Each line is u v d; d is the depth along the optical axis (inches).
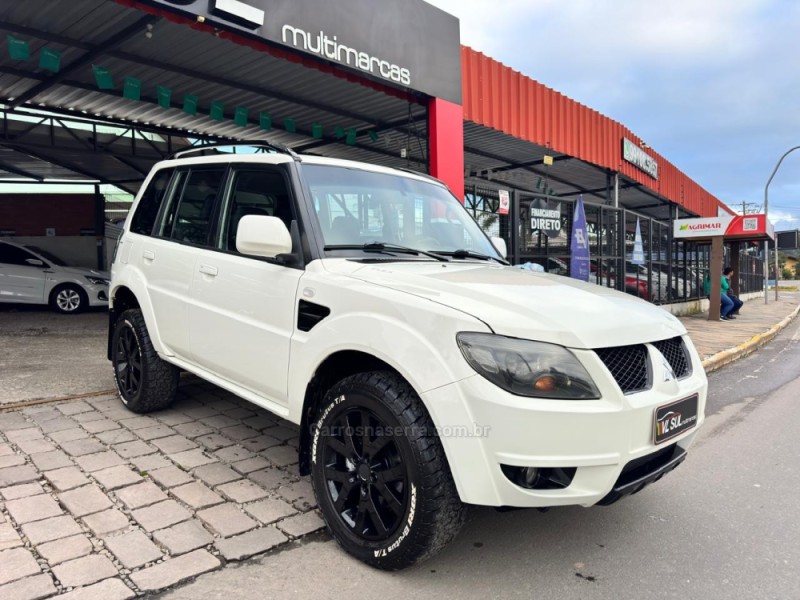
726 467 167.8
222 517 118.6
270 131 478.6
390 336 101.3
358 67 287.7
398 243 142.9
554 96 498.9
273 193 136.8
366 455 106.2
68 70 337.7
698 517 132.2
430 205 161.0
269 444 160.1
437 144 339.0
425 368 96.0
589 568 108.0
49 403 191.5
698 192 979.9
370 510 104.3
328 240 127.3
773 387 291.1
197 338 150.3
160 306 165.2
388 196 150.2
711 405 250.1
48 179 708.7
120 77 357.1
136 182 712.4
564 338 94.7
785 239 1788.9
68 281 457.1
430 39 330.6
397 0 308.2
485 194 364.5
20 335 338.3
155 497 126.2
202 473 139.4
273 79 358.3
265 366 128.0
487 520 127.1
